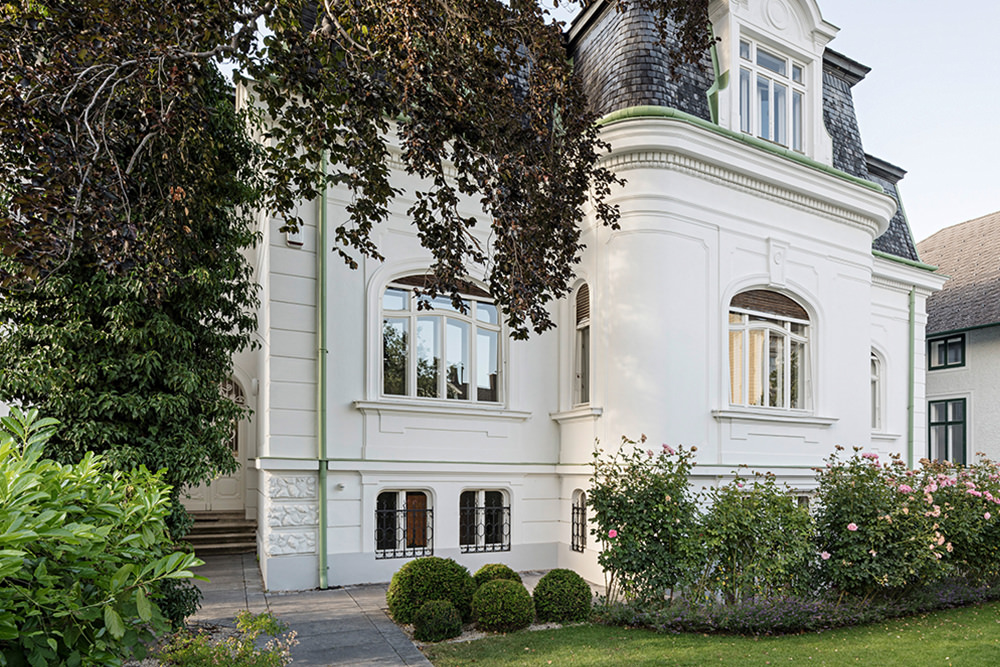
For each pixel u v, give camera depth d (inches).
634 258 373.4
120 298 239.1
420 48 211.9
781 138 445.4
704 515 303.7
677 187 380.2
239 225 291.9
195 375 258.1
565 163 260.1
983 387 725.9
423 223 257.1
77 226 194.9
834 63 502.3
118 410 234.7
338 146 249.9
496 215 226.5
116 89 209.8
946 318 764.0
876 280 584.7
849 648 244.4
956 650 242.2
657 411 363.3
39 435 112.6
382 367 379.2
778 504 299.9
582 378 418.0
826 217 449.1
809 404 434.0
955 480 334.0
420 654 238.7
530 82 243.1
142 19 197.3
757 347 418.9
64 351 230.4
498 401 411.2
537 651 240.2
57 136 197.0
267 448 351.3
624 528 300.4
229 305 288.2
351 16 217.3
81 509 98.8
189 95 214.7
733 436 388.5
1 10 191.6
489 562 392.2
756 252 411.5
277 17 215.8
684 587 288.7
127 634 100.1
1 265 219.3
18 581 88.2
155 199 226.4
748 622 264.7
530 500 409.7
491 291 252.5
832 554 311.6
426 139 219.6
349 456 360.5
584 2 267.3
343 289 367.9
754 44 430.6
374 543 361.7
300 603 311.3
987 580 352.2
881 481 318.3
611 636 260.5
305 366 357.1
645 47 392.5
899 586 303.7
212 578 369.1
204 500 509.0
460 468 385.7
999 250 792.9
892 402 582.2
